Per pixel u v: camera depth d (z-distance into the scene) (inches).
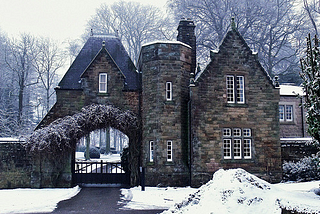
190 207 433.4
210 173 776.9
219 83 810.2
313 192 483.8
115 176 858.8
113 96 864.3
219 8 1462.8
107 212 528.7
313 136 489.7
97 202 616.1
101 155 1923.0
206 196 435.5
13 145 806.5
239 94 825.5
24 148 806.5
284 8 1513.3
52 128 798.5
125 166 890.7
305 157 828.0
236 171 466.3
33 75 2055.9
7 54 1734.7
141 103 868.0
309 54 502.3
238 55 829.8
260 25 1478.8
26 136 806.5
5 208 564.4
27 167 804.0
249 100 820.0
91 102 856.3
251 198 411.5
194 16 1509.6
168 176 783.1
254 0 1413.6
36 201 622.2
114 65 876.0
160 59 818.2
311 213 342.0
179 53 830.5
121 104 864.3
